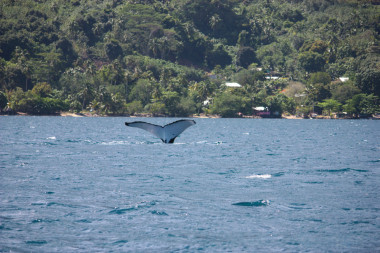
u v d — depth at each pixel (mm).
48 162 155125
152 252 58969
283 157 185125
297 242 63125
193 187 107000
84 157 175250
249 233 67562
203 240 64062
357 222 73312
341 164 158500
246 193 98875
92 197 92875
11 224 70750
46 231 67500
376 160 172875
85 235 66000
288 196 95125
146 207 83562
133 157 179000
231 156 188000
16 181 111812
